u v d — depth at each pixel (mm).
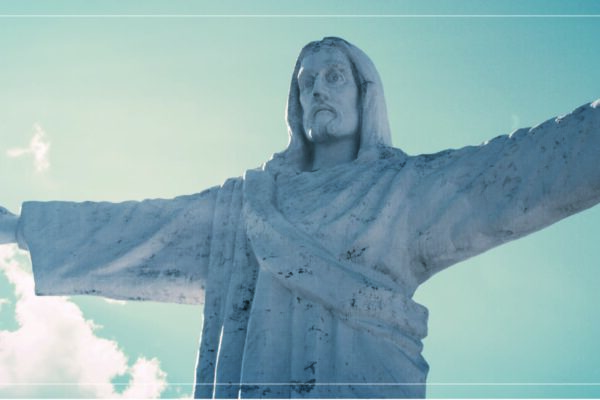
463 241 11211
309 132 12438
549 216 10891
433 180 11453
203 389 11289
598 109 10852
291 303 11055
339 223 11352
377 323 10859
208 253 12195
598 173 10617
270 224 11430
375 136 12312
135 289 12195
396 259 11289
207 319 11633
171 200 12516
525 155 11016
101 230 12375
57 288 12141
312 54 12727
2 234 12477
